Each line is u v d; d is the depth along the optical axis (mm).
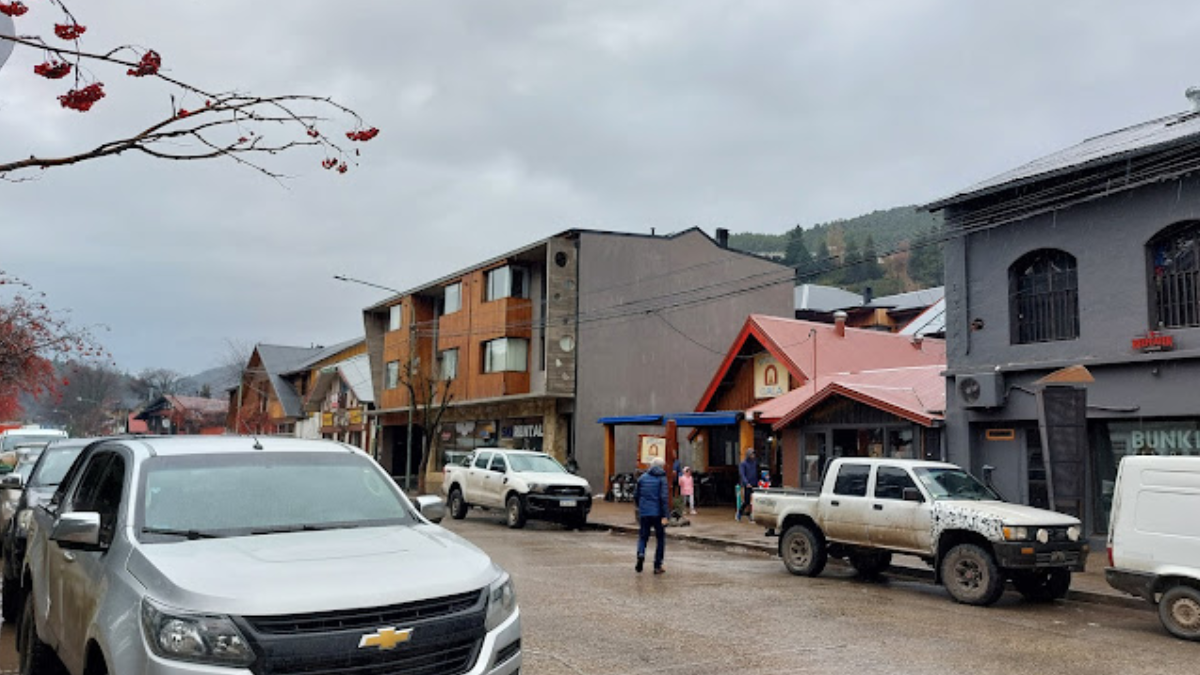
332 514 5449
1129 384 14852
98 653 4641
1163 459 9891
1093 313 15406
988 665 7984
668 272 35062
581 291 33281
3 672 7250
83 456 6770
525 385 34906
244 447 5824
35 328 25656
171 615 4016
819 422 21922
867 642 8812
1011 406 16500
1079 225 15703
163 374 105500
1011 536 11062
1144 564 9828
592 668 7492
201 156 4066
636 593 11484
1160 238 14742
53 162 3803
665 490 13562
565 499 21094
